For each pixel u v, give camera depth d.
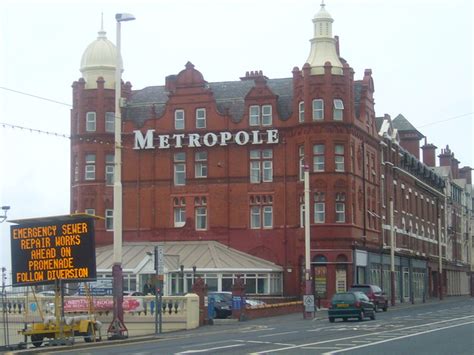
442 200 111.62
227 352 25.00
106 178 73.62
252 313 51.59
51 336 32.25
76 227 30.89
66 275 30.94
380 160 79.69
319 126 68.06
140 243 72.44
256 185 70.75
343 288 66.69
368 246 73.12
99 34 76.56
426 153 117.81
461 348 26.12
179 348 27.31
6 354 27.22
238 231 70.75
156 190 72.88
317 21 70.44
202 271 66.44
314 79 68.62
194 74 73.00
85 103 73.94
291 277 68.88
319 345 27.70
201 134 71.94
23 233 31.81
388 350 25.44
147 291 62.41
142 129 73.38
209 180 71.81
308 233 52.69
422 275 96.94
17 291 42.69
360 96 74.50
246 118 71.38
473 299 100.12
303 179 68.62
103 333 40.19
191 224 71.75
